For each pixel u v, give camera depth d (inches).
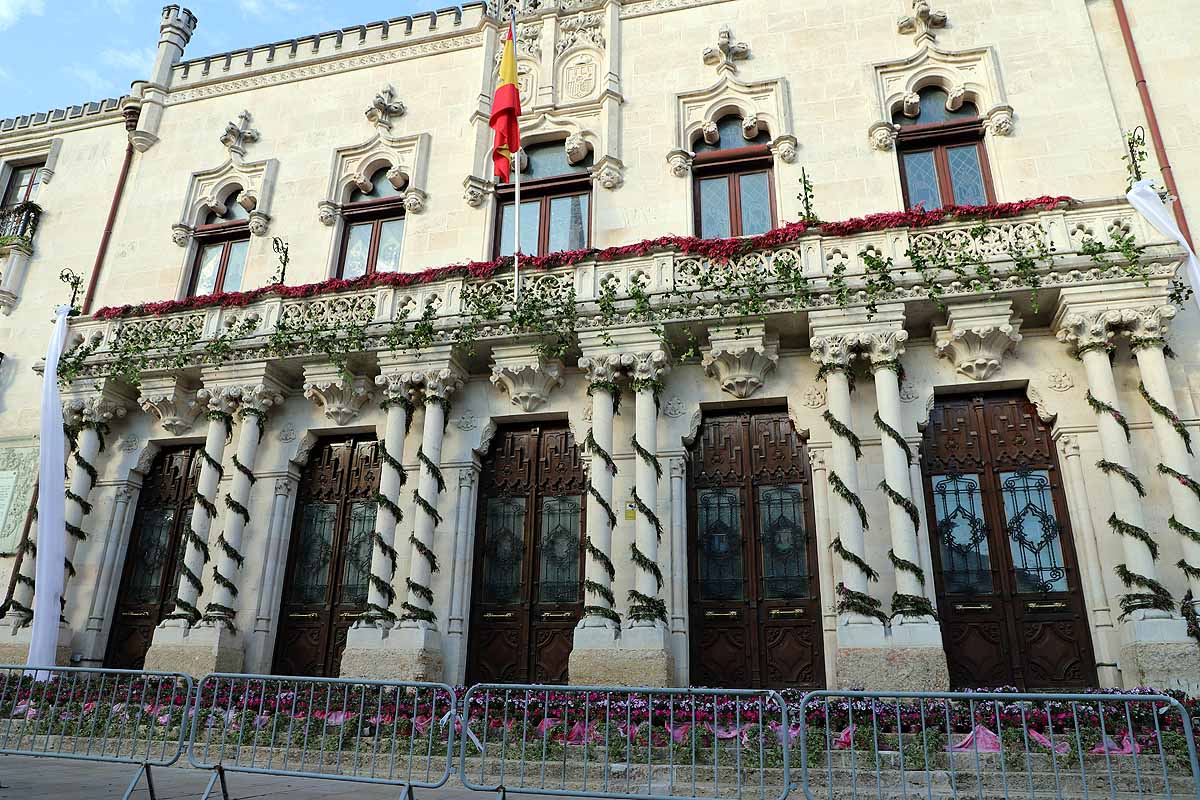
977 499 478.6
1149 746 320.8
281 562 559.8
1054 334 486.6
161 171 717.3
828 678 450.6
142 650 571.2
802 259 500.4
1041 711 349.4
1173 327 476.7
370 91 693.3
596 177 598.9
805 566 483.8
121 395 615.5
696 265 514.6
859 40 598.2
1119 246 451.5
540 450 551.5
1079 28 560.7
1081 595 446.9
